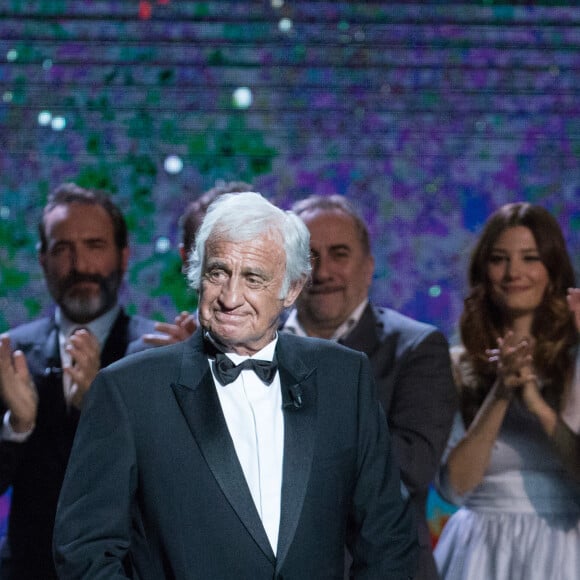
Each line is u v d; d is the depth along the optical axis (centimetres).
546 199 2038
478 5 1872
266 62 1916
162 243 1995
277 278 767
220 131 1994
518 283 1255
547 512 1205
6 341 1114
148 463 766
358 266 1170
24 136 1959
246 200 779
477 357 1272
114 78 1916
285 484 767
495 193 2042
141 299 2005
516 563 1192
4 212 1983
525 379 1188
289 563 756
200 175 2006
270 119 1992
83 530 755
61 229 1216
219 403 781
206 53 1906
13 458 1119
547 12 1881
